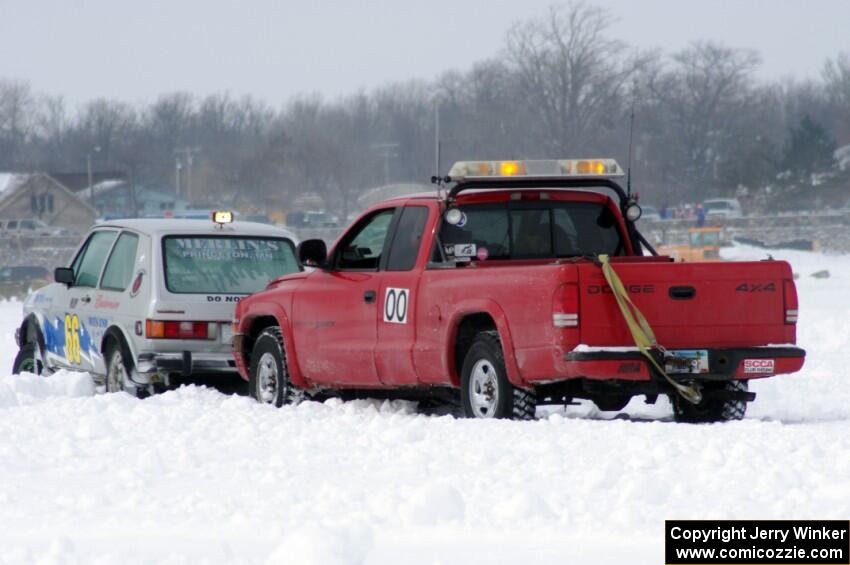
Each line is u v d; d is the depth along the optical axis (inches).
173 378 1833.2
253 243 1883.6
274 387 1679.4
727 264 1341.0
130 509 899.4
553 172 1494.8
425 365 1446.9
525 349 1318.9
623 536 792.3
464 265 1438.2
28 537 829.2
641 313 1304.1
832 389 1782.7
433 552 762.8
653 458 1036.5
